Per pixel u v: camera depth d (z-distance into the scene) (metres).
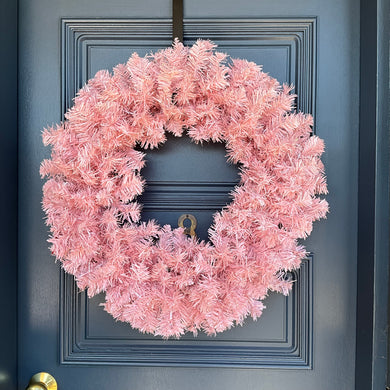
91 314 1.16
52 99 1.15
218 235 1.00
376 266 1.04
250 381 1.15
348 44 1.13
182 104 1.01
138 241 1.01
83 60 1.14
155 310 1.02
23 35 1.14
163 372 1.15
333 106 1.13
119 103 0.99
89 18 1.13
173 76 0.96
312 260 1.14
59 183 0.99
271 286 1.04
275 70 1.13
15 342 1.14
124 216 1.01
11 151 1.11
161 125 1.00
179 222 1.13
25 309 1.15
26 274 1.15
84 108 0.97
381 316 1.04
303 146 1.02
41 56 1.14
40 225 1.15
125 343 1.16
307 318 1.14
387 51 1.03
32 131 1.15
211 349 1.15
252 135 1.00
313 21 1.12
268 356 1.15
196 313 1.00
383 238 1.04
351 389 1.13
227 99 0.99
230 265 1.00
